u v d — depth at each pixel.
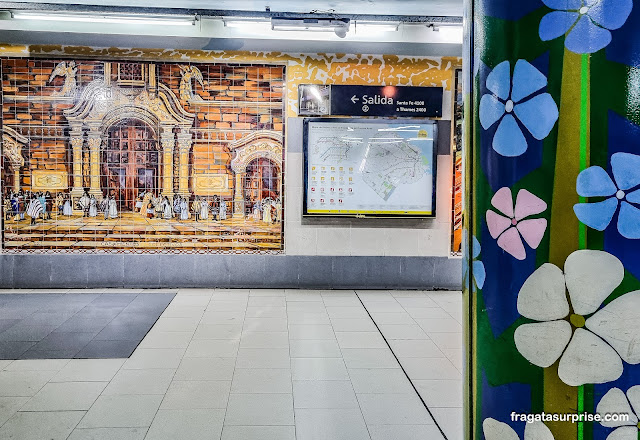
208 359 3.89
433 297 6.08
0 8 5.43
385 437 2.74
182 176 6.25
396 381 3.52
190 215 6.28
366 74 6.29
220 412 3.01
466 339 1.51
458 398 3.25
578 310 1.21
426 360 3.95
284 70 6.23
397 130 6.27
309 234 6.39
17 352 3.99
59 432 2.74
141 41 5.97
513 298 1.30
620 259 1.17
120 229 6.23
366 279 6.45
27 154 6.10
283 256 6.38
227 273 6.34
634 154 1.16
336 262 6.41
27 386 3.35
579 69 1.19
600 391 1.21
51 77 6.06
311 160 6.25
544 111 1.23
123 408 3.04
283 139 6.29
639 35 1.16
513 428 1.31
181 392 3.29
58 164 6.13
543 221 1.24
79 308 5.31
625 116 1.17
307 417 2.96
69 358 3.88
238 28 5.89
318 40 5.99
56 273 6.21
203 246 6.31
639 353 1.17
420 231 6.45
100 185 6.19
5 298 5.70
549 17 1.22
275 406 3.10
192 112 6.20
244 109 6.24
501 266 1.32
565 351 1.23
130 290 6.18
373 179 6.30
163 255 6.28
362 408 3.09
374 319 5.10
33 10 5.43
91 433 2.73
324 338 4.46
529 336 1.27
